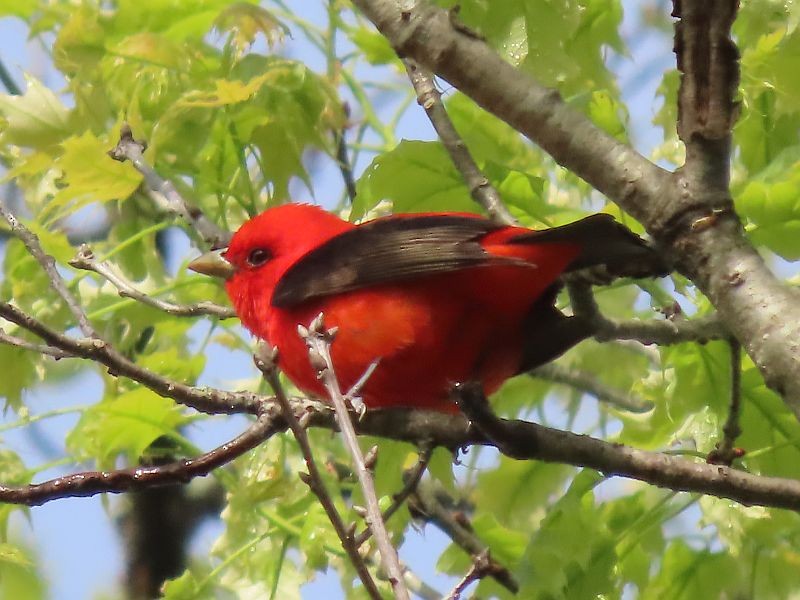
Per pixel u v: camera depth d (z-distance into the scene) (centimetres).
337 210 1277
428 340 880
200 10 1259
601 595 1024
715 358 1045
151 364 1235
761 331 707
